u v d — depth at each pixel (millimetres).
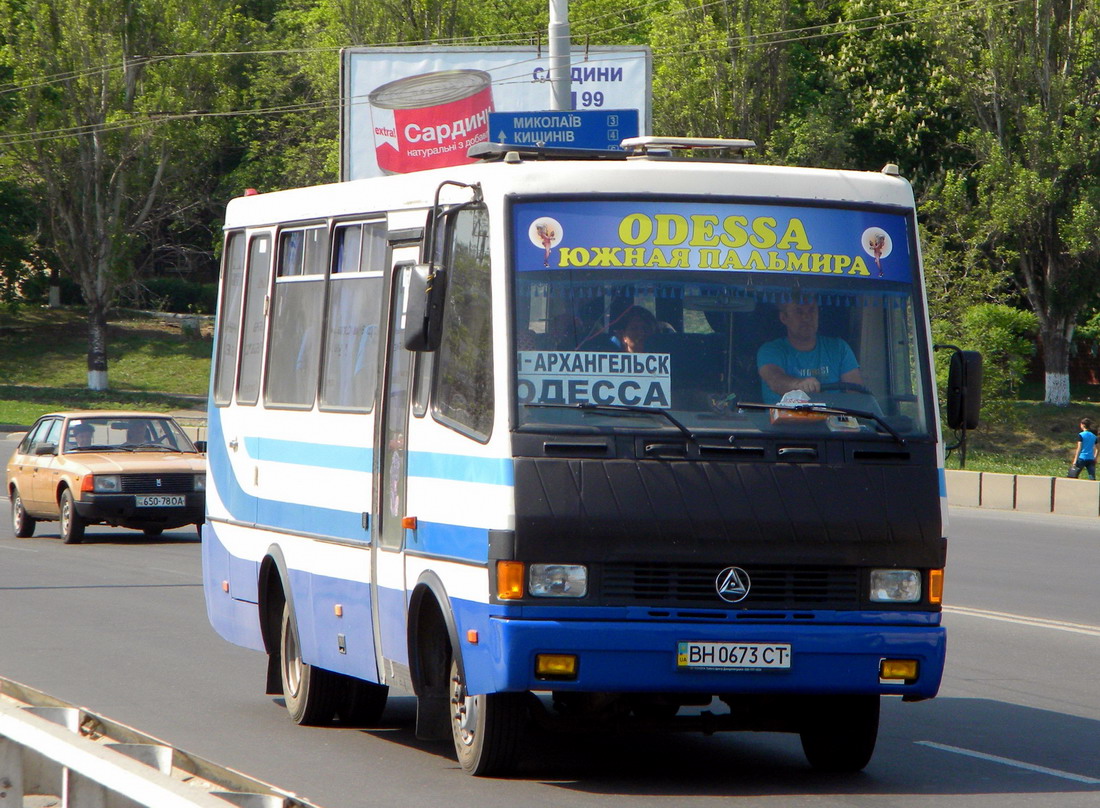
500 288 20234
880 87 143500
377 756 23188
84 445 60156
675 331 20484
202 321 189500
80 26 154375
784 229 21109
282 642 26719
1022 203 127500
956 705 28266
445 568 20672
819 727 22391
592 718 21172
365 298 24000
